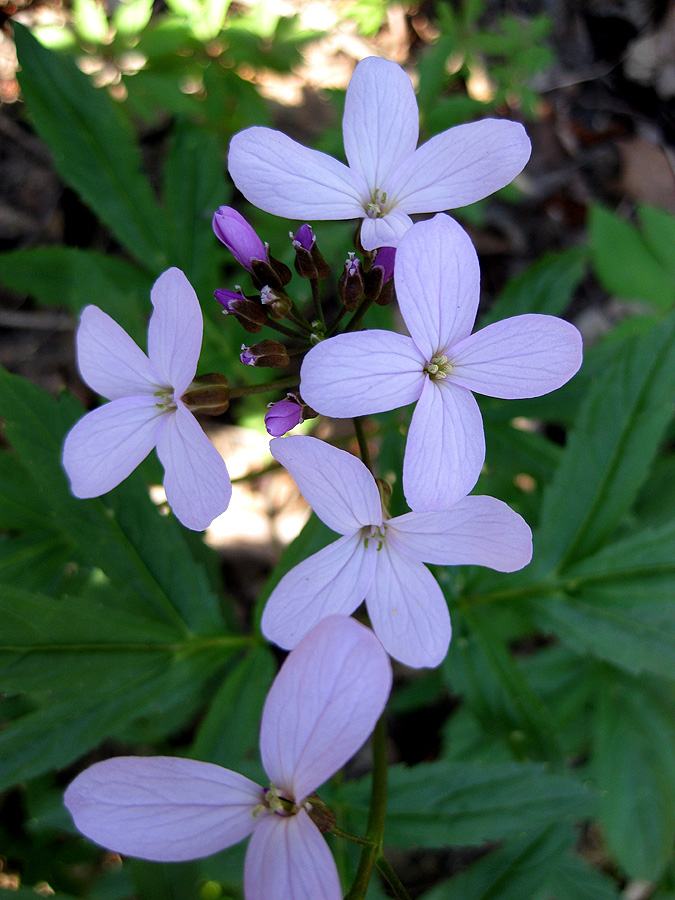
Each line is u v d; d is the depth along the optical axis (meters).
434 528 0.09
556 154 0.26
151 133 0.22
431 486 0.09
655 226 0.20
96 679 0.11
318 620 0.09
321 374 0.08
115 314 0.13
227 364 0.15
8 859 0.16
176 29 0.18
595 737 0.15
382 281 0.10
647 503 0.17
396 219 0.10
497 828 0.11
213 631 0.12
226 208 0.10
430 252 0.08
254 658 0.12
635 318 0.18
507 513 0.09
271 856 0.08
